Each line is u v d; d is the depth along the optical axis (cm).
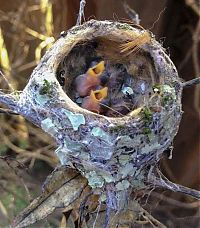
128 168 80
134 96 83
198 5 100
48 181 81
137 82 83
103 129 79
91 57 83
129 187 81
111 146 79
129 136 79
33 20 111
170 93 80
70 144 80
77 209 82
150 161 81
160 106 80
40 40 112
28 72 112
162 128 80
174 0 99
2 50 112
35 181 108
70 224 86
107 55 83
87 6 95
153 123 79
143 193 82
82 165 80
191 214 106
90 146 80
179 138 105
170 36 101
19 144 113
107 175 80
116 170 80
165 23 99
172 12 100
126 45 81
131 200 82
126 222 82
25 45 113
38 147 113
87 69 83
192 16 101
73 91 83
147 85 82
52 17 107
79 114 79
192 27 102
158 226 83
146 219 83
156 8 96
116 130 79
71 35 81
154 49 81
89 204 82
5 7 112
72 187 81
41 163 111
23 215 81
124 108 83
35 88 80
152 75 82
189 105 104
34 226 97
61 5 103
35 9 110
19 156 110
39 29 111
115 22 81
